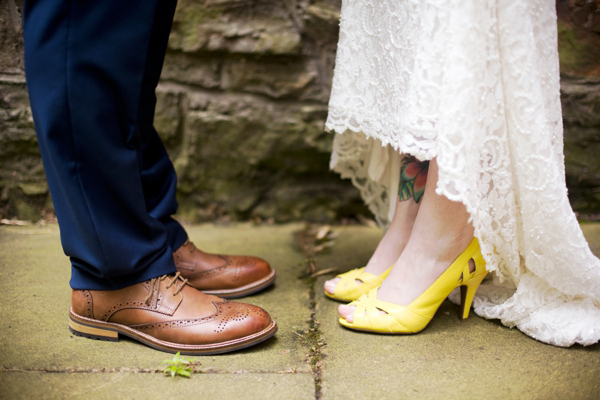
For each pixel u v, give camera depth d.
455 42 0.80
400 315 0.99
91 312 0.94
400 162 1.22
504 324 1.03
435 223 0.98
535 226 0.91
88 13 0.78
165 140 1.78
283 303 1.18
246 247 1.61
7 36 1.62
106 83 0.81
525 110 0.85
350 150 1.29
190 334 0.90
